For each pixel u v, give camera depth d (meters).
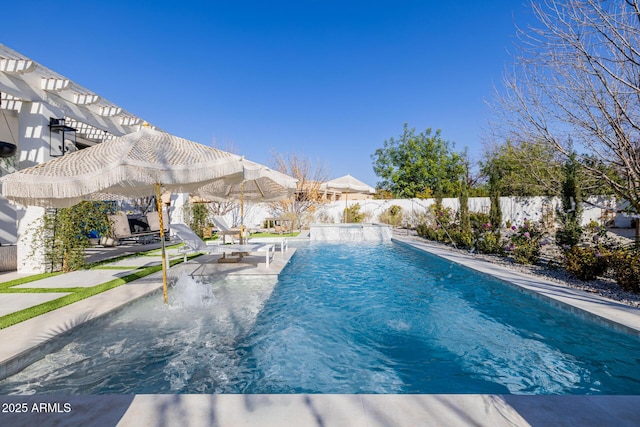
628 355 3.95
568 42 6.16
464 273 8.51
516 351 4.06
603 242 8.23
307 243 15.71
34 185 4.09
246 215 22.61
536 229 9.99
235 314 5.29
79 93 9.27
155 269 8.05
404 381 3.37
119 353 3.85
